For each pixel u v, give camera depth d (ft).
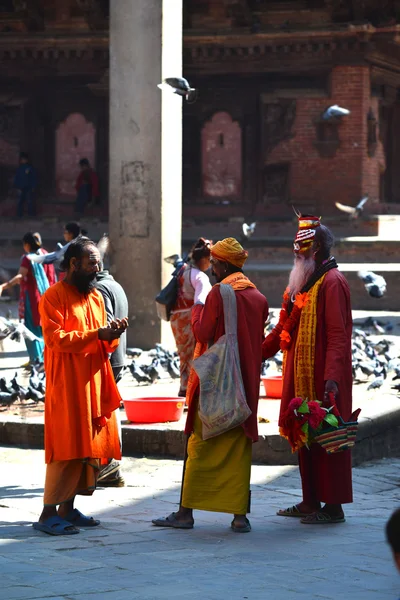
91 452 24.89
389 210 112.47
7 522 26.25
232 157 113.91
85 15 111.96
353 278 98.22
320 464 26.58
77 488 25.29
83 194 115.44
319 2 106.93
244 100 112.78
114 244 61.21
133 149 60.59
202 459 25.35
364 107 108.47
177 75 61.41
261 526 26.27
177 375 49.08
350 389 26.45
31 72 116.47
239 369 25.08
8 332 48.26
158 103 60.13
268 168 112.37
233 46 109.29
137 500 29.55
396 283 97.19
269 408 42.01
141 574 20.42
